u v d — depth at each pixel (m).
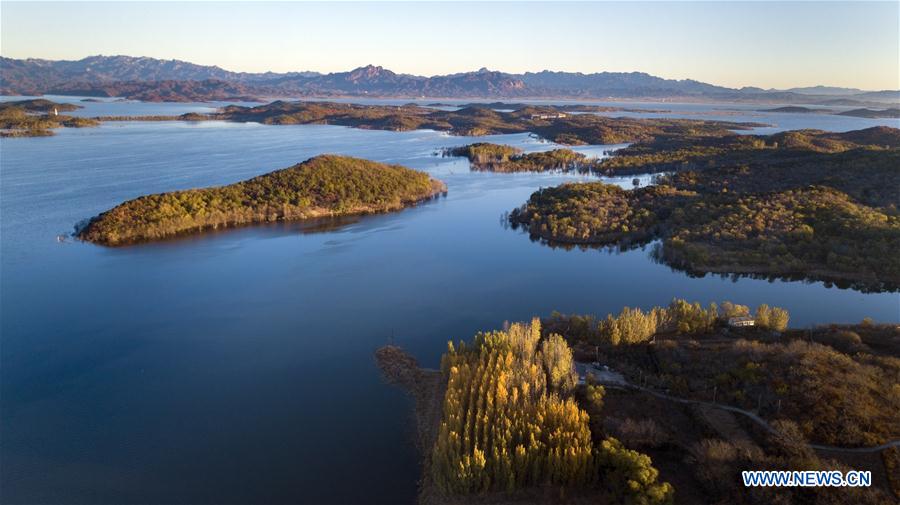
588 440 78.56
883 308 140.75
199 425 94.81
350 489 80.00
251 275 165.00
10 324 131.12
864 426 78.19
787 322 126.31
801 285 158.25
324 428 93.94
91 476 82.69
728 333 117.94
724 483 70.69
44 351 119.56
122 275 162.62
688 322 119.19
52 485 80.75
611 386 98.06
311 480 81.75
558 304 146.88
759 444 78.06
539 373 96.75
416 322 135.38
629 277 166.38
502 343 106.25
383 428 93.94
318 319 136.50
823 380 87.88
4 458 86.38
